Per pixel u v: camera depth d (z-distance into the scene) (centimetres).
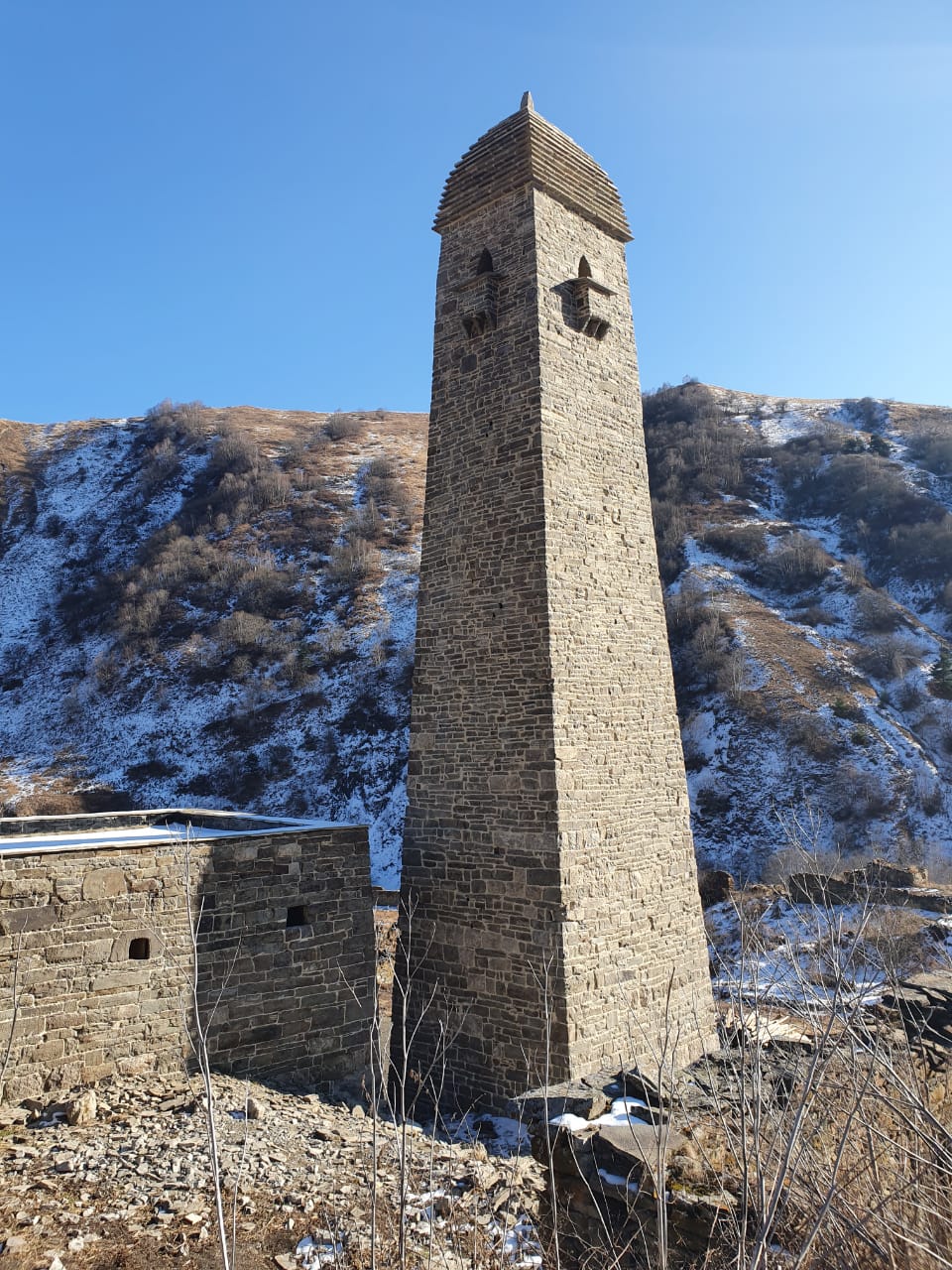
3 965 1021
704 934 1675
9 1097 996
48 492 9262
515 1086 1367
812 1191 396
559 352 1639
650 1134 687
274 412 11731
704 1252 558
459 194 1806
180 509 8631
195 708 5906
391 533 7781
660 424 10562
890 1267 378
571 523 1579
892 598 6731
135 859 1146
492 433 1639
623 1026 1425
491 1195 850
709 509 8212
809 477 8656
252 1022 1221
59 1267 674
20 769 5541
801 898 2267
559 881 1380
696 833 4494
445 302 1805
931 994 1048
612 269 1852
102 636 6931
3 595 7688
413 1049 1518
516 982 1402
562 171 1745
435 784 1596
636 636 1675
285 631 6556
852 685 5419
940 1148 378
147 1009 1121
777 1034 661
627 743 1588
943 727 5050
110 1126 954
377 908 2514
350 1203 818
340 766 5253
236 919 1230
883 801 4434
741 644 5888
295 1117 1054
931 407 10094
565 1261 657
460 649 1606
